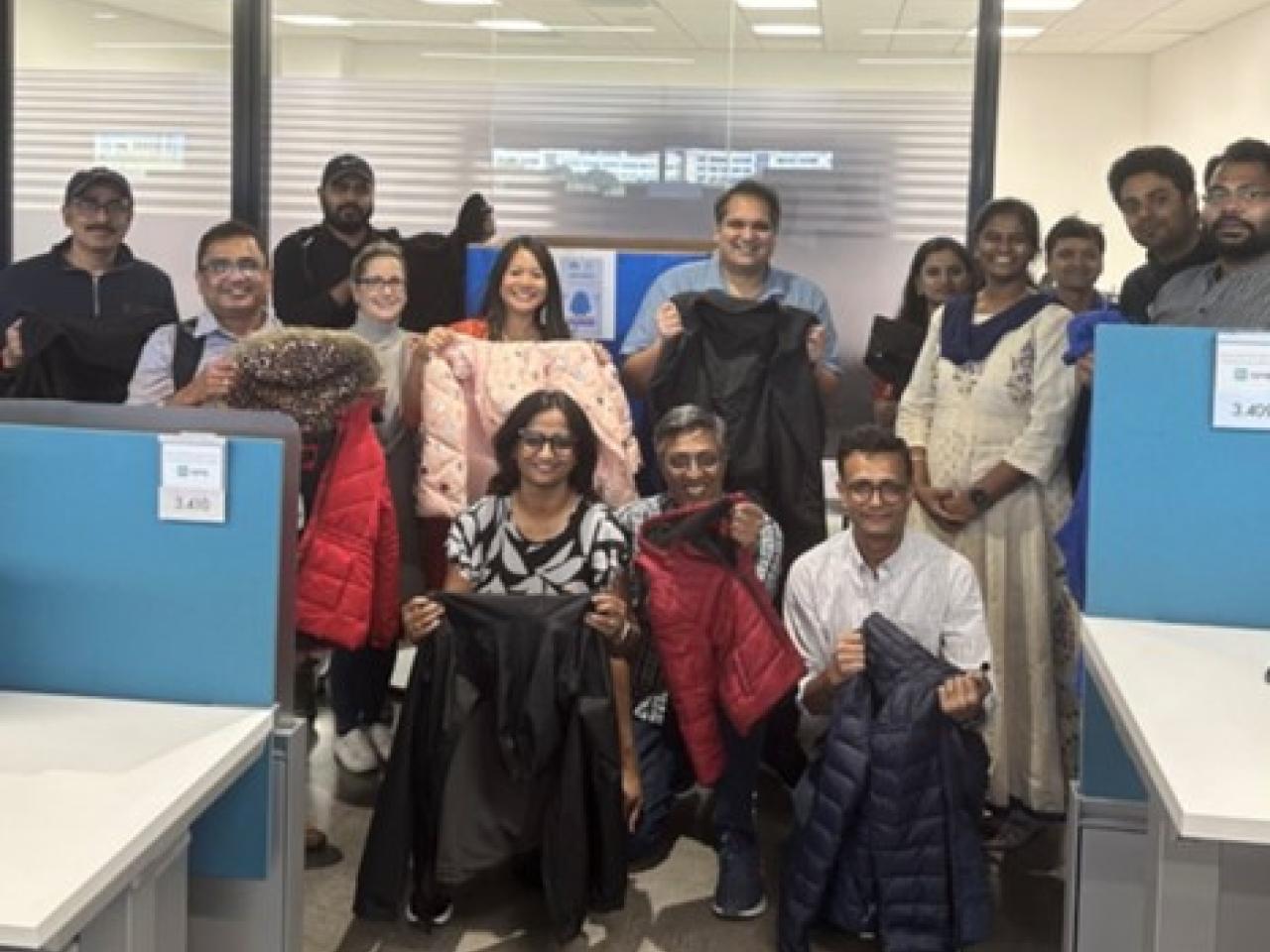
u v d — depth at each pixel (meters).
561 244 4.02
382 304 3.46
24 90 5.41
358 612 2.84
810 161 5.47
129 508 1.95
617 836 2.66
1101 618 2.18
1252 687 1.84
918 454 3.35
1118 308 3.37
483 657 2.60
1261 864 2.04
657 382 3.34
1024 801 3.21
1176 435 2.13
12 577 1.97
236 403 2.81
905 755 2.59
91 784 1.61
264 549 1.93
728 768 2.93
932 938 2.62
